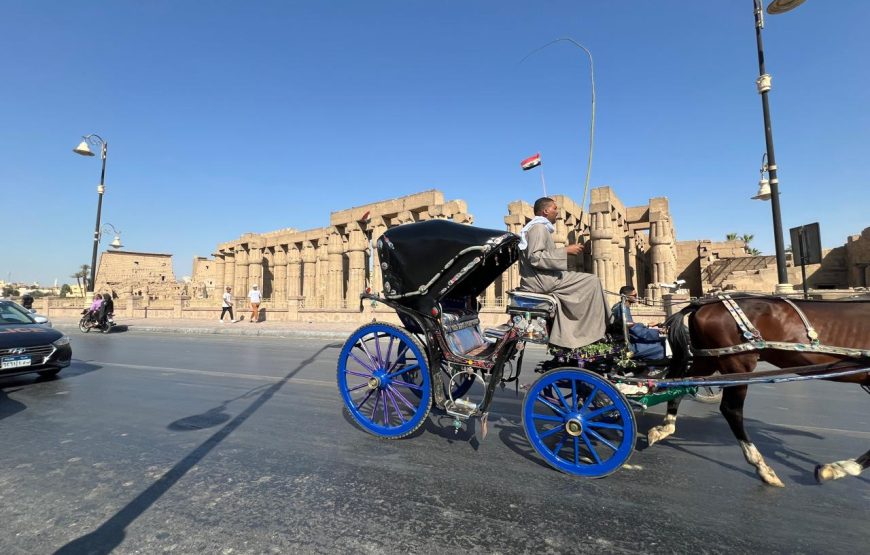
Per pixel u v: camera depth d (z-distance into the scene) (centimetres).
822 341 392
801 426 571
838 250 3070
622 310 448
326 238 3991
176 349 1400
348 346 557
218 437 528
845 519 343
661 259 2611
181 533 320
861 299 410
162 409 654
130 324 2377
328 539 312
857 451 483
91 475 420
